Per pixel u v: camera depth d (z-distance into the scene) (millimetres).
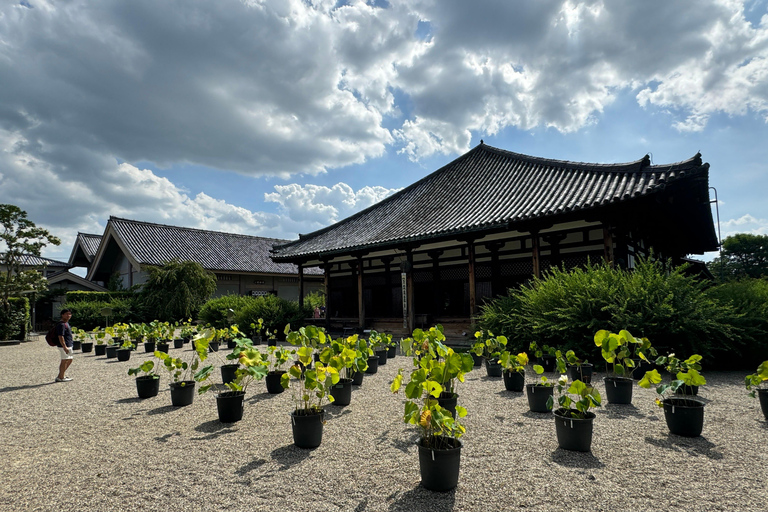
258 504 2857
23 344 16656
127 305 21516
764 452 3658
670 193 9875
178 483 3217
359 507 2789
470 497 2908
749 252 37844
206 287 22656
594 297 7801
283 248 18125
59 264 33031
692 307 7109
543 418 4863
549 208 9922
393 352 10367
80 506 2885
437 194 16031
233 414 4910
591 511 2691
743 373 7312
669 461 3488
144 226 27484
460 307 13359
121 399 6297
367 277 16578
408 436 4246
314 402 5828
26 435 4594
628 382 5336
